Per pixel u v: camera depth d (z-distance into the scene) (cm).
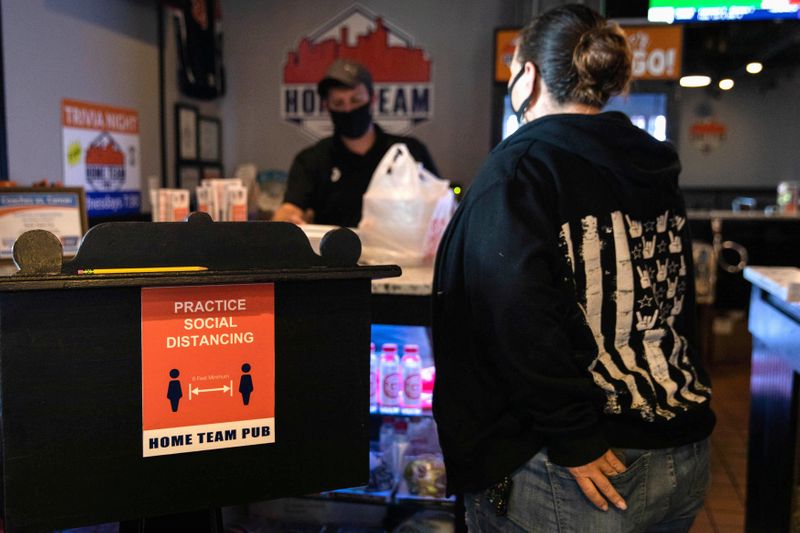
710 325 561
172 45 500
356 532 224
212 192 261
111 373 97
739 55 725
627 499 121
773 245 579
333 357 107
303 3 587
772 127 957
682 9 466
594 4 518
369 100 336
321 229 184
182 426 100
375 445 231
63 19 375
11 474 94
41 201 257
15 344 92
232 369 102
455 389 133
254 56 596
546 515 123
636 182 127
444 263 136
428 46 581
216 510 113
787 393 203
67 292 94
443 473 209
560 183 123
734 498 321
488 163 129
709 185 970
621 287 127
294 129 597
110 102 422
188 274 97
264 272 101
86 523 97
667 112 512
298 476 107
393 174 221
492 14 571
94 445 97
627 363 126
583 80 131
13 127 337
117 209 431
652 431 123
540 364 114
